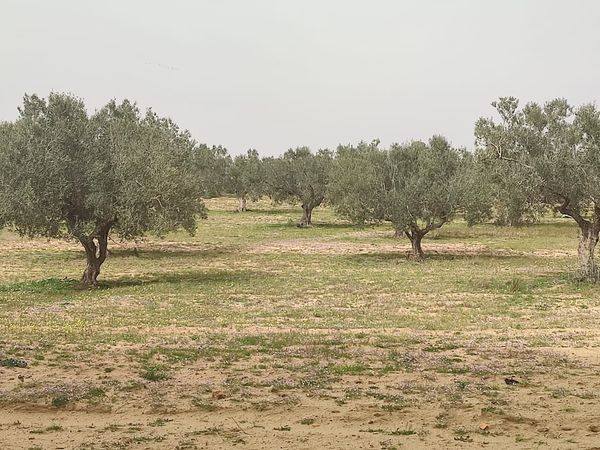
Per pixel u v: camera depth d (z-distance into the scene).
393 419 11.67
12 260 48.09
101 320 23.88
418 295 31.22
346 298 30.31
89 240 34.44
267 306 27.91
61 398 12.59
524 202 35.34
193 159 42.66
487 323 23.44
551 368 15.91
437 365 16.30
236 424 11.37
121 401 12.80
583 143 33.69
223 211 110.38
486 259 48.38
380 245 60.16
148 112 39.97
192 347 18.38
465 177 46.78
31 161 31.75
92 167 33.31
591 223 35.25
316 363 16.45
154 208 34.34
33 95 33.50
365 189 47.84
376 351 18.00
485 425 11.03
